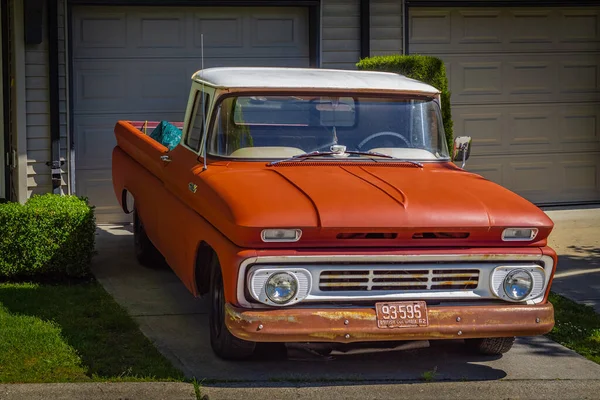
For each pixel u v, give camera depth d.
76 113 10.75
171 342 6.61
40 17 10.08
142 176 8.04
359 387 5.72
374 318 5.52
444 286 5.70
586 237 10.39
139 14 10.82
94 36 10.73
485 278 5.75
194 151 6.76
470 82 11.79
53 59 10.28
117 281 8.31
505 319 5.70
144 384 5.59
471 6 11.57
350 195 5.71
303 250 5.48
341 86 6.70
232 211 5.55
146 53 10.88
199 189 6.20
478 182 6.33
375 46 11.21
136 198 8.25
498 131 11.93
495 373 6.13
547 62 11.98
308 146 6.62
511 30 11.83
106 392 5.50
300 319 5.45
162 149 7.47
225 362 6.18
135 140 8.32
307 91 6.65
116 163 9.09
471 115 11.84
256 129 6.57
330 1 11.06
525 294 5.78
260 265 5.46
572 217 11.48
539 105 12.01
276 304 5.46
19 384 5.55
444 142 6.95
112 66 10.81
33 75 10.29
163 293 7.94
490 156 11.95
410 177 6.28
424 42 11.57
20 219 7.89
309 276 5.48
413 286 5.66
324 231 5.45
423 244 5.64
